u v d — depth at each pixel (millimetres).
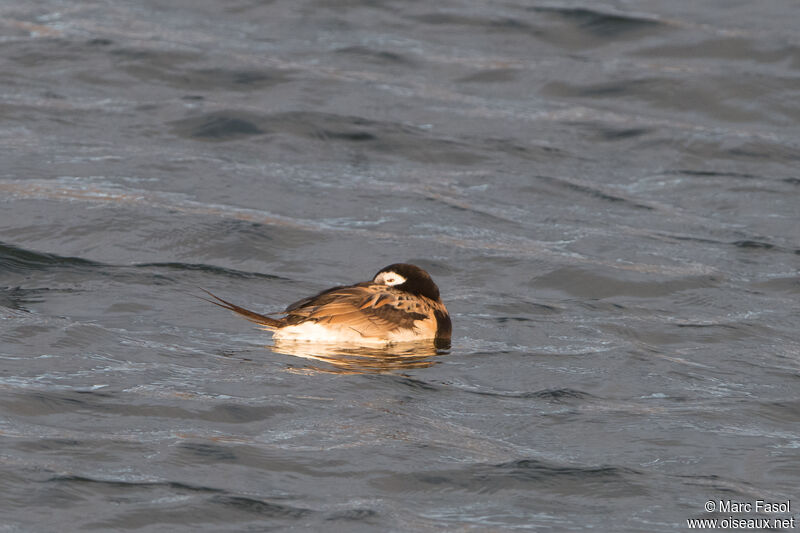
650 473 9680
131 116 21984
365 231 17078
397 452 9766
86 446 9500
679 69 26688
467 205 18703
